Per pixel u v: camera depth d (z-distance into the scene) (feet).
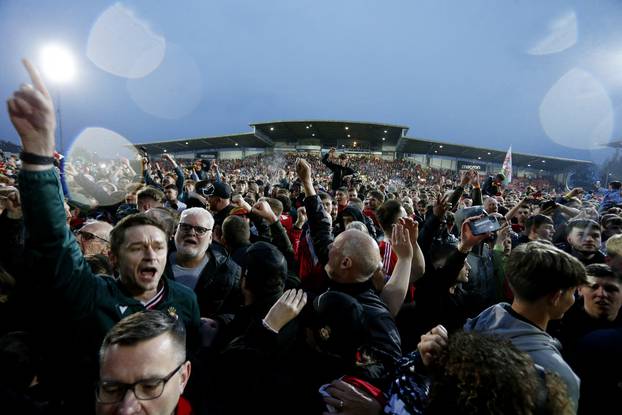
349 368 5.13
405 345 8.48
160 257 5.86
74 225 16.72
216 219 14.74
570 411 3.36
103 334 5.11
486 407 2.99
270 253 6.37
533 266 5.17
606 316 6.54
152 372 3.78
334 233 16.10
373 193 19.52
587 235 10.46
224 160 163.94
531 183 154.10
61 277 4.68
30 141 4.25
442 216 10.73
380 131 130.72
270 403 5.10
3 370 4.68
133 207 17.89
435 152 154.20
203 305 8.75
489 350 3.36
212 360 5.97
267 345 5.20
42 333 5.04
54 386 4.91
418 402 4.30
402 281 7.23
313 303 5.82
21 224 7.84
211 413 5.14
